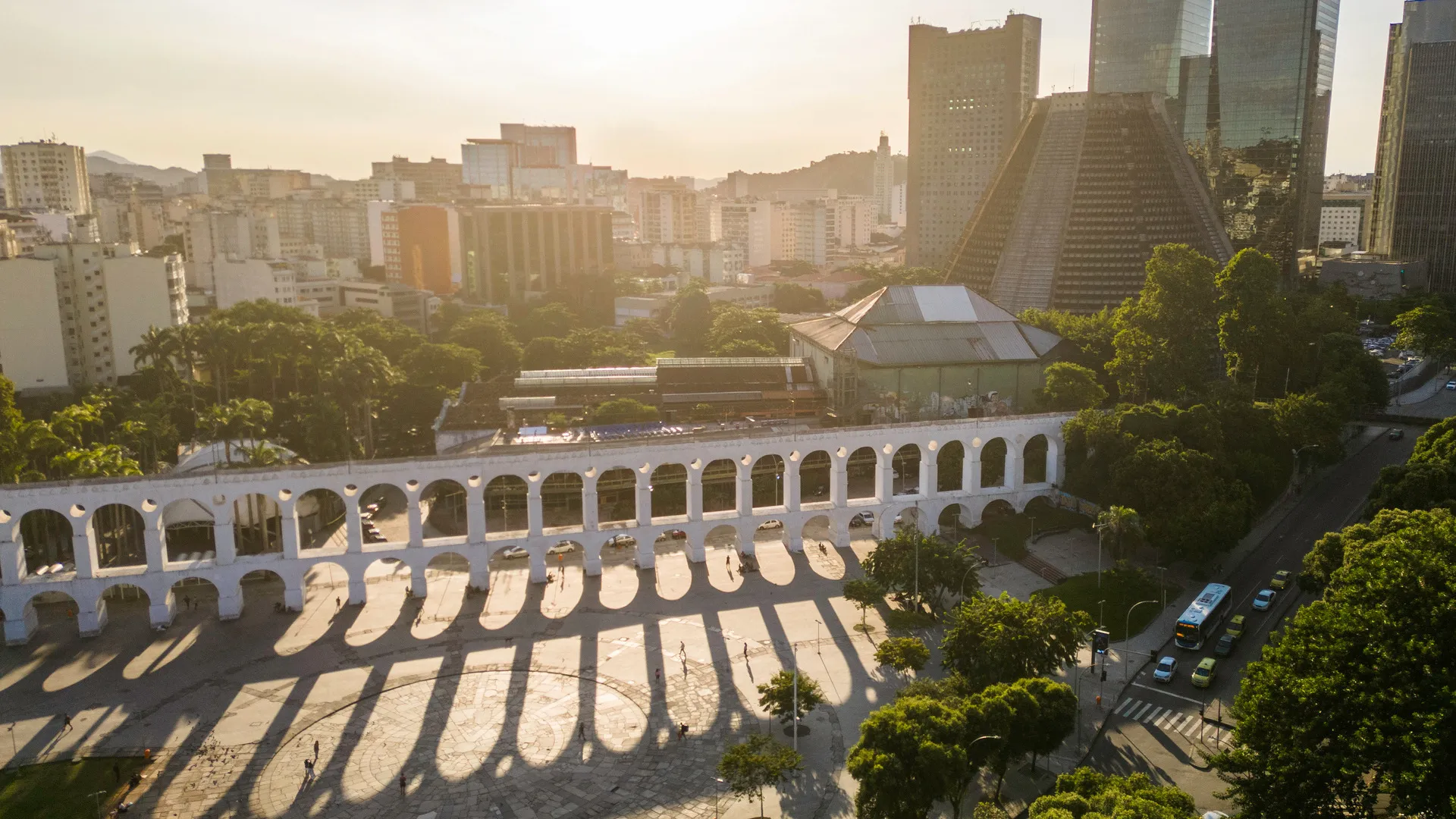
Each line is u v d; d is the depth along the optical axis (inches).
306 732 4682.6
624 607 6008.9
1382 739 3149.6
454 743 4576.8
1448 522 4097.0
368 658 5403.5
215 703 4945.9
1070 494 7096.5
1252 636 5305.1
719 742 4554.6
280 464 6840.6
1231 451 6988.2
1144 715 4635.8
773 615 5871.1
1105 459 6884.8
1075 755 4330.7
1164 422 6766.7
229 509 5826.8
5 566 5521.7
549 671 5241.1
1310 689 3321.9
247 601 6156.5
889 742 3705.7
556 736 4621.1
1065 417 7303.2
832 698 4916.3
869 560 5812.0
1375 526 4840.1
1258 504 6791.3
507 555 6879.9
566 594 6225.4
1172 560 6269.7
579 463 6328.7
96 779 4296.3
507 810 4079.7
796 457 6737.2
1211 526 5787.4
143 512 5669.3
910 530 5871.1
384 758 4458.7
